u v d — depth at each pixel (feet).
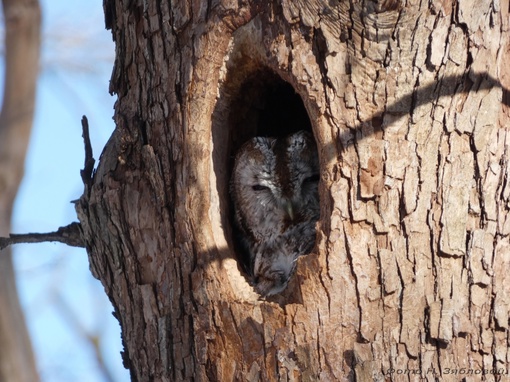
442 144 32.01
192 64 34.53
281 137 41.68
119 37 37.19
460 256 31.68
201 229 33.76
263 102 40.14
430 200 31.76
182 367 34.01
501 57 32.96
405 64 32.07
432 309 31.30
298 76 32.71
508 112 32.83
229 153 40.47
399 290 31.40
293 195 40.40
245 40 34.01
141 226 35.27
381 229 31.58
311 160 40.98
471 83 32.30
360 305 31.40
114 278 36.24
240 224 41.78
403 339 31.22
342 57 32.30
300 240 40.55
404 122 31.99
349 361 31.35
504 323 31.73
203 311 33.30
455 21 32.27
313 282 31.73
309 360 31.60
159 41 35.53
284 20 32.91
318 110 32.45
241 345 32.58
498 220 32.09
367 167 31.81
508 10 33.22
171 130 34.96
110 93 37.45
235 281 33.37
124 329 36.45
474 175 32.07
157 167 34.96
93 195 36.14
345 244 31.63
